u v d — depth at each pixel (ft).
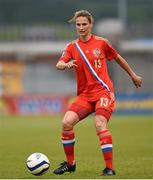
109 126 279.69
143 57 520.01
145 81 509.76
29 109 390.42
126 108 385.50
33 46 554.46
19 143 200.44
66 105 388.37
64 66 112.27
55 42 564.30
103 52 114.73
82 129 262.67
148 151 171.83
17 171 127.34
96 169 127.75
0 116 375.25
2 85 440.04
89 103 114.32
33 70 504.84
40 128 271.28
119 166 133.90
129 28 571.28
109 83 114.32
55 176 114.42
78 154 163.73
